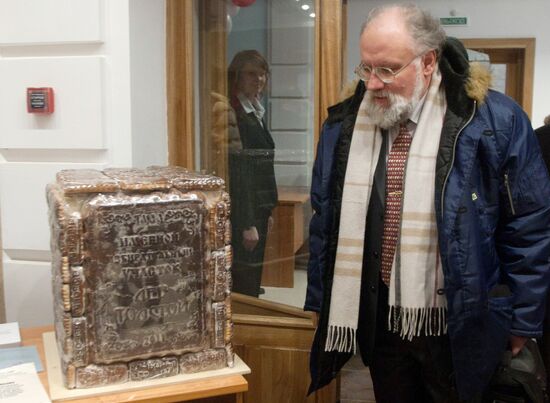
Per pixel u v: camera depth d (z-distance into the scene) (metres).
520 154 1.45
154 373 1.26
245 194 2.18
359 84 1.62
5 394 1.17
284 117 2.12
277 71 2.10
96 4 1.73
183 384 1.25
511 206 1.47
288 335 2.12
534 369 1.55
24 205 1.84
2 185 1.84
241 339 2.15
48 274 1.85
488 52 5.09
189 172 1.43
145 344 1.24
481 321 1.43
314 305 1.70
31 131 1.81
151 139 1.96
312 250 1.71
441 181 1.42
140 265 1.22
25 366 1.31
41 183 1.82
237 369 1.32
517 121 1.46
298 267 2.16
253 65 2.11
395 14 1.45
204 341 1.30
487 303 1.44
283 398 2.16
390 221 1.53
